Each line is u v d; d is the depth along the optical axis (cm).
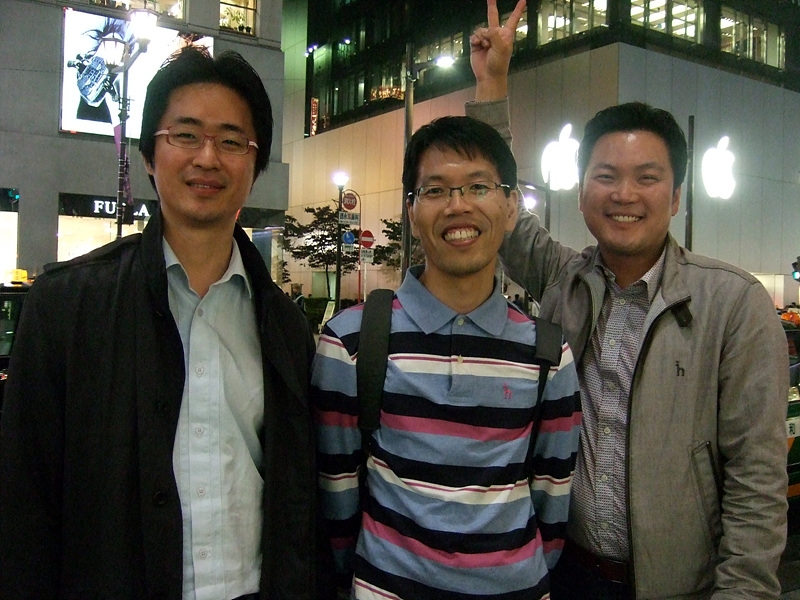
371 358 188
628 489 203
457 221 186
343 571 202
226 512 172
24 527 155
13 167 1991
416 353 188
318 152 4372
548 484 201
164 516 158
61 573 160
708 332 203
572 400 199
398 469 181
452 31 3597
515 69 3067
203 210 174
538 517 204
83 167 2064
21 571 154
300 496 183
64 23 2031
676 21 2827
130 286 169
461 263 186
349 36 4500
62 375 160
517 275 283
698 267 213
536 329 197
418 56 3878
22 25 1992
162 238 171
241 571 175
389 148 3712
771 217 3122
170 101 179
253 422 183
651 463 201
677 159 224
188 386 172
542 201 2736
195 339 175
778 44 3238
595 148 230
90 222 2128
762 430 189
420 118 3466
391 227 3369
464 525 173
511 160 197
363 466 199
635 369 208
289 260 4528
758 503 185
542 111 2831
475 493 176
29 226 2009
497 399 184
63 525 159
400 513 178
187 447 169
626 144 220
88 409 158
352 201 2236
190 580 167
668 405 202
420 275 210
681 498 200
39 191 2017
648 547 199
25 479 156
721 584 184
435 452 178
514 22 270
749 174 3016
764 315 197
